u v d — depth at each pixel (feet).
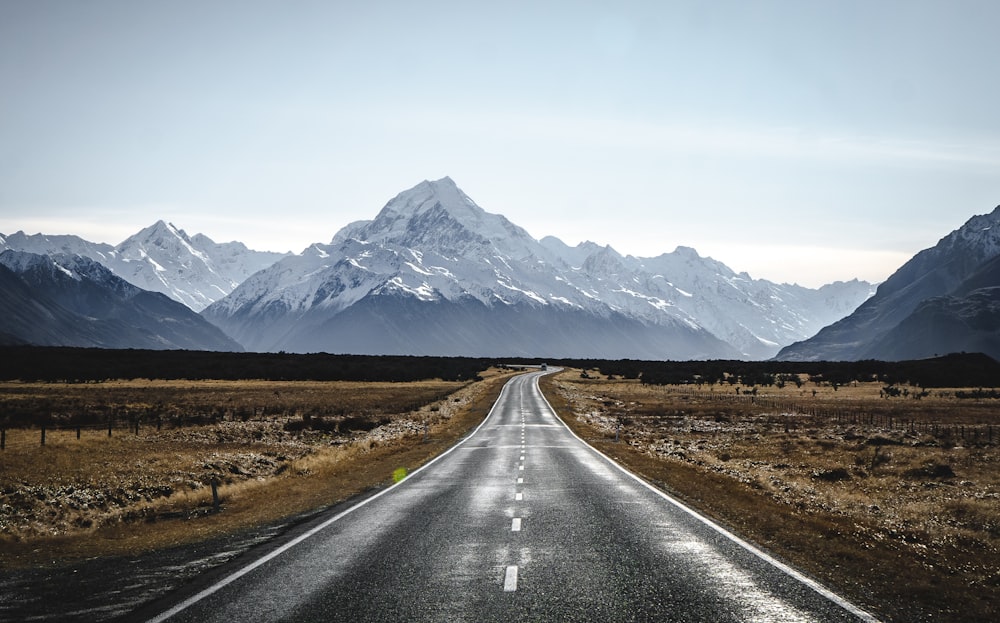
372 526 56.18
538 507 64.80
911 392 363.97
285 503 71.92
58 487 87.40
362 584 38.22
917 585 37.93
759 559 43.73
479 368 590.14
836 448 141.38
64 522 71.56
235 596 36.04
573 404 274.36
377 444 142.31
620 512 61.87
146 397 263.70
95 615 33.06
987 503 77.41
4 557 47.88
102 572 42.01
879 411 257.96
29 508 77.51
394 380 438.40
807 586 37.37
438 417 222.69
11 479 92.27
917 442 154.30
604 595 35.76
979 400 321.32
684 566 41.93
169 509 74.69
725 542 48.98
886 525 60.80
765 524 56.24
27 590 37.83
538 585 37.73
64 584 39.11
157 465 108.06
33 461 108.99
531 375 514.27
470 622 31.65
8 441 135.95
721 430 189.67
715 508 64.54
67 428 169.17
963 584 38.99
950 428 192.65
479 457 114.32
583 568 41.50
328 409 237.45
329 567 42.29
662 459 114.11
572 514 60.90
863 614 32.55
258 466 116.37
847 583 38.09
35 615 33.09
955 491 88.94
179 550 48.65
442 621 31.81
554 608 33.58
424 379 456.45
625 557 44.39
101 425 177.78
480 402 277.85
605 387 410.11
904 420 224.33
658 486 79.77
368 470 100.73
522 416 216.33
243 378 408.87
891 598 35.37
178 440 151.53
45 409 203.21
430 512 62.75
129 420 187.52
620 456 115.24
